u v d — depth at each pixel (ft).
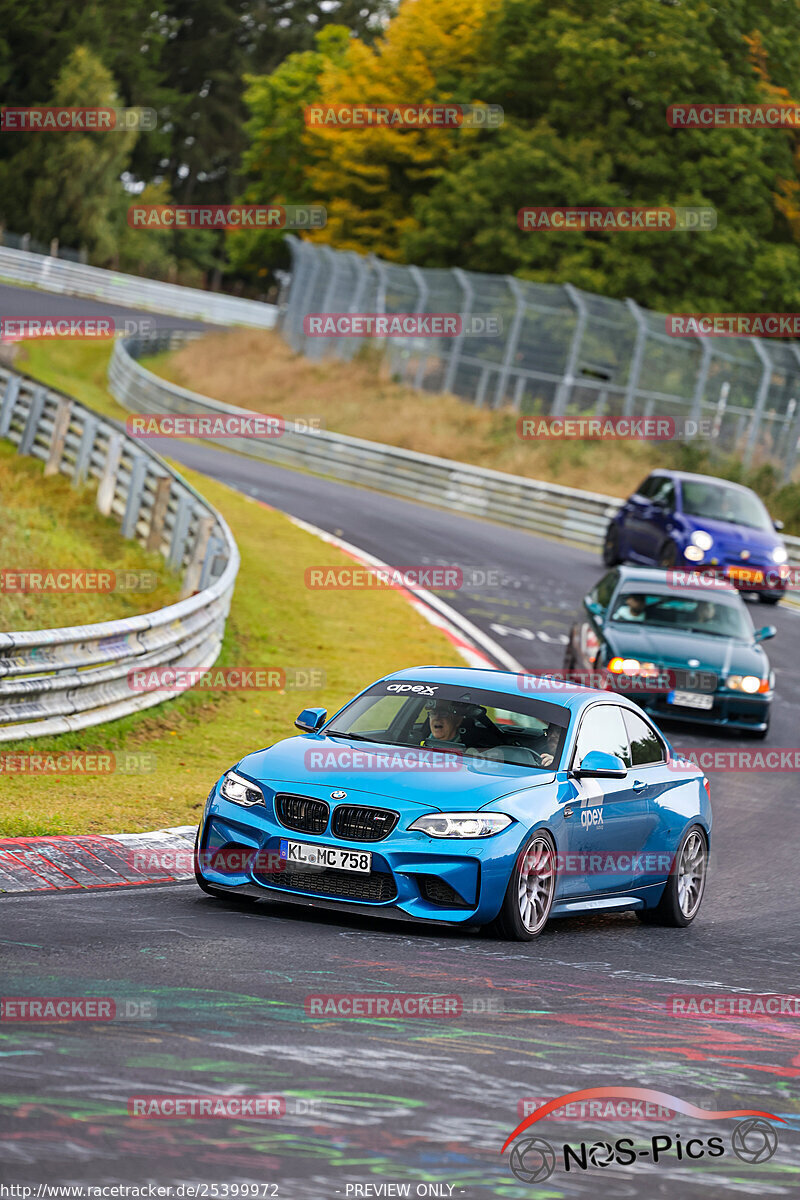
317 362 638.94
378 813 99.04
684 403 495.82
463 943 98.07
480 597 306.35
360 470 494.18
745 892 134.41
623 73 604.90
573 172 599.98
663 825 117.91
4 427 335.26
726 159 600.80
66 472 314.96
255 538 340.39
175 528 264.93
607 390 505.25
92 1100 56.39
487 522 440.04
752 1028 81.66
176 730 177.68
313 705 204.44
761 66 619.67
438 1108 59.93
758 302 613.52
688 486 338.34
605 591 226.58
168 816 129.39
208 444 542.57
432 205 654.12
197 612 206.59
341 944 92.38
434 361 574.56
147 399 566.77
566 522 427.74
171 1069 61.31
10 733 148.56
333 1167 51.88
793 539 386.32
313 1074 62.59
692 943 111.96
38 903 95.86
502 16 640.17
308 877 100.48
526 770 106.93
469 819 99.14
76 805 128.16
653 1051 73.51
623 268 587.68
